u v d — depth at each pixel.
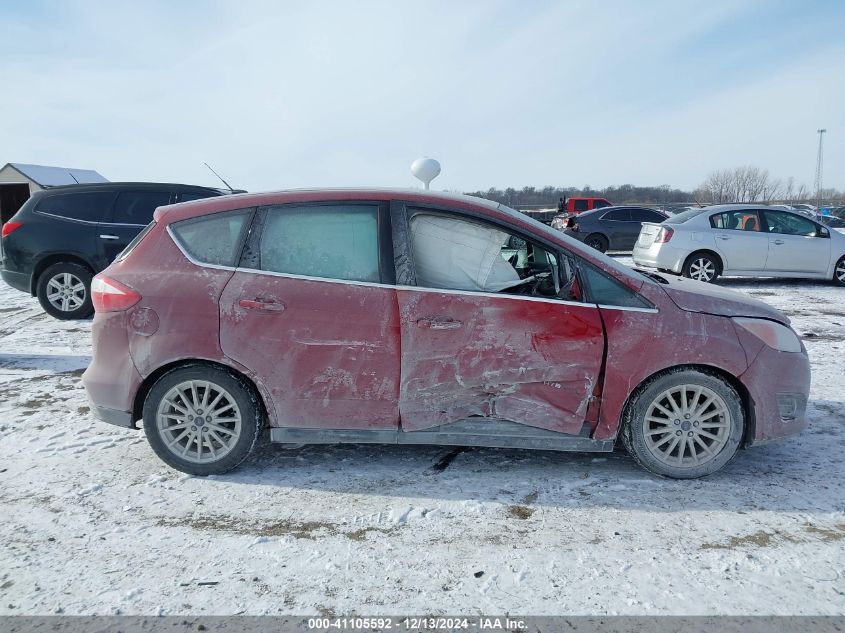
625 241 18.05
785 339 3.57
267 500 3.37
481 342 3.45
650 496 3.40
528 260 3.98
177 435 3.64
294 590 2.59
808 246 11.09
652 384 3.49
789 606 2.48
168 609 2.47
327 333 3.48
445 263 3.57
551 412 3.51
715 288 3.94
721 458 3.54
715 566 2.75
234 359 3.49
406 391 3.51
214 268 3.55
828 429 4.37
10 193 31.00
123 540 2.97
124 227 8.23
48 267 8.26
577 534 3.02
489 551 2.88
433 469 3.76
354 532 3.05
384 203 3.62
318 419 3.56
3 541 2.95
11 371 5.87
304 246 3.58
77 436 4.23
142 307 3.51
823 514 3.20
